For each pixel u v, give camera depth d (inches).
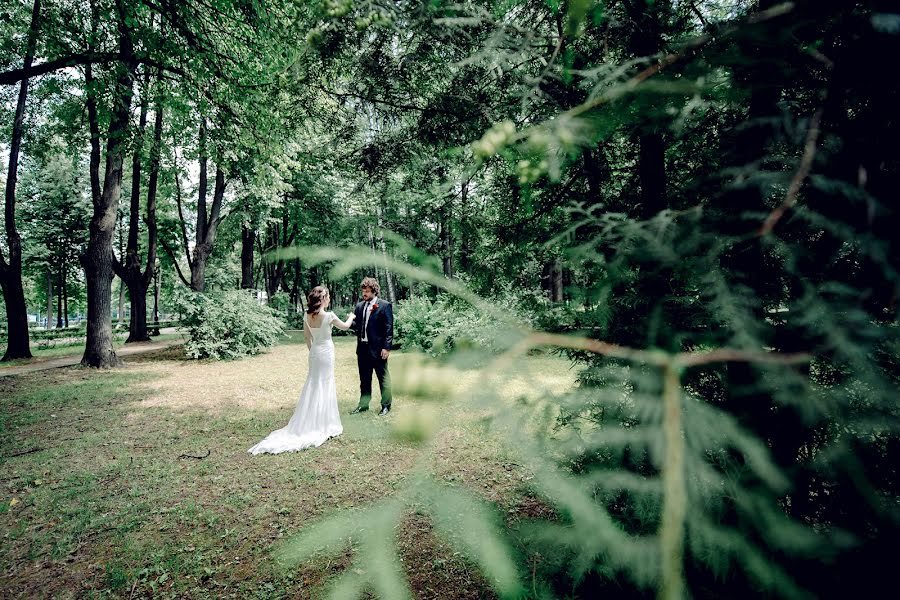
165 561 130.3
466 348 21.2
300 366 479.5
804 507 31.6
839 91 30.5
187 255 850.1
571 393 23.6
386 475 165.3
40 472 194.1
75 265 1203.9
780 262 32.9
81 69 358.3
